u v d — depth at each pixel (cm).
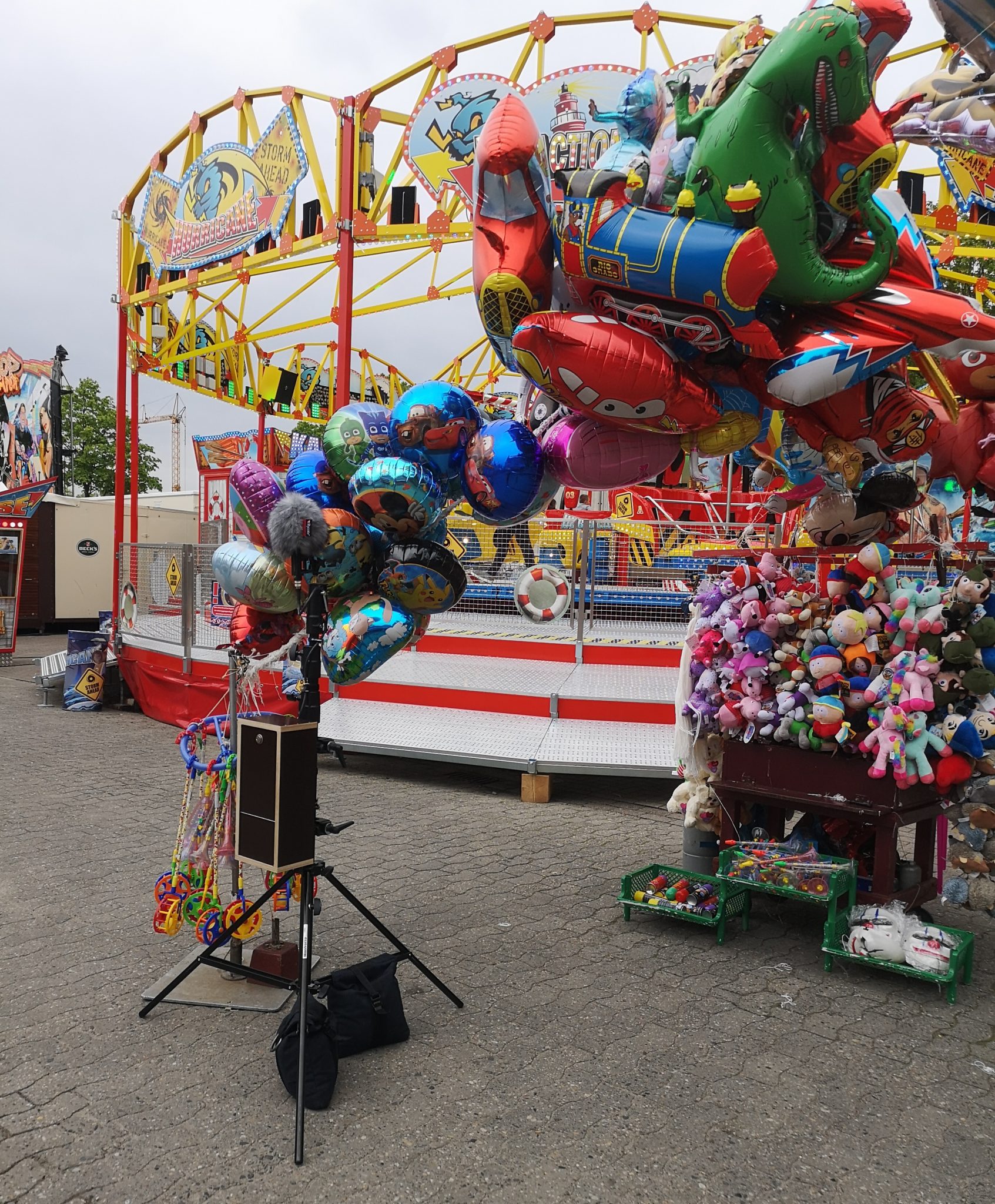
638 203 303
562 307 345
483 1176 241
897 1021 341
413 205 899
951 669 388
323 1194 233
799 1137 262
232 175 1005
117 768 787
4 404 2589
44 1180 238
